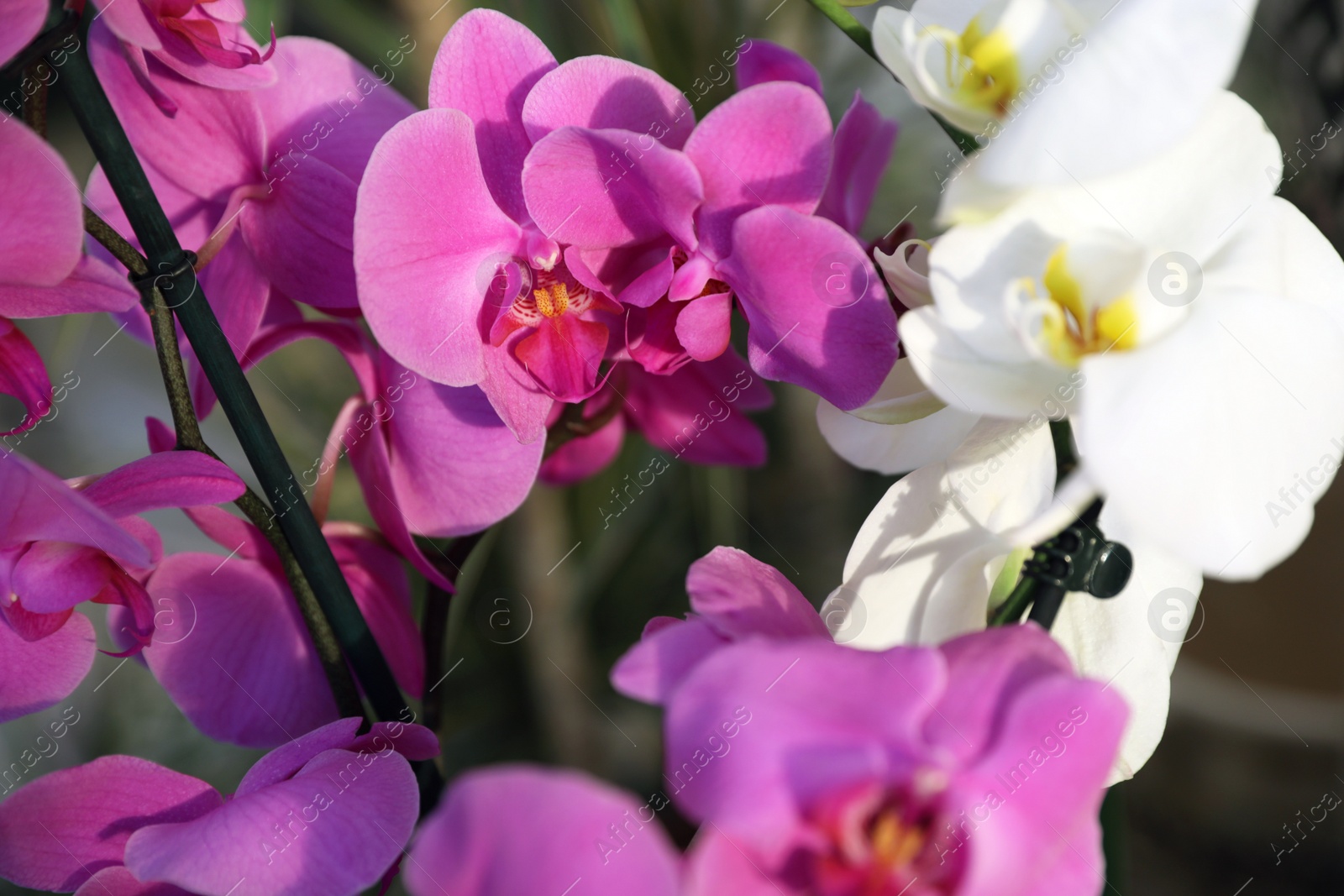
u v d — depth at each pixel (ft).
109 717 2.44
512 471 1.86
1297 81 2.49
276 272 1.87
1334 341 1.61
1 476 1.67
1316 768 2.56
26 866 1.73
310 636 1.88
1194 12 1.57
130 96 1.83
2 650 1.80
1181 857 2.71
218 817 1.67
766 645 1.55
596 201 1.78
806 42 2.39
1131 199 1.64
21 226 1.66
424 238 1.76
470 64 1.78
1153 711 1.77
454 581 1.90
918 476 1.77
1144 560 1.77
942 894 1.54
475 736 2.42
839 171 1.89
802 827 1.52
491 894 1.48
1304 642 2.53
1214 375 1.60
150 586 1.85
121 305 1.72
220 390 1.76
